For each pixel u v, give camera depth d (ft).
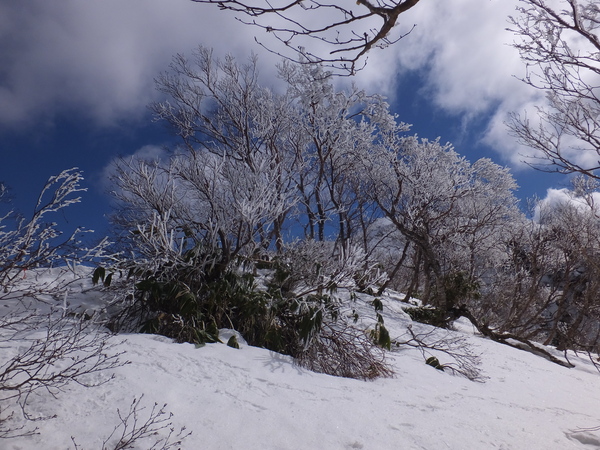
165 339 18.85
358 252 26.17
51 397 11.73
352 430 13.42
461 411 17.17
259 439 11.89
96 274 21.43
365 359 21.45
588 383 30.58
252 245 26.16
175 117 52.49
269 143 49.21
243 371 17.01
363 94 50.90
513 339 43.98
